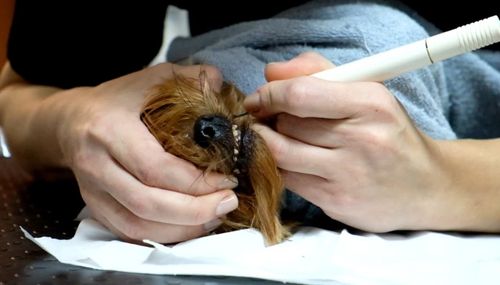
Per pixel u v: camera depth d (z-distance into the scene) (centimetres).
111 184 75
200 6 134
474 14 118
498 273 70
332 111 72
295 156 75
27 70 128
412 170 75
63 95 101
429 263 72
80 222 86
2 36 171
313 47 95
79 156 78
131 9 129
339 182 75
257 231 79
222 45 102
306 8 107
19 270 72
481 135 115
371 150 73
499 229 85
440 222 82
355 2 104
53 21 127
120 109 79
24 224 93
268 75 81
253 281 69
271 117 78
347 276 67
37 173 118
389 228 81
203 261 72
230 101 81
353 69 74
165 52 129
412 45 71
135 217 76
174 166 73
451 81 113
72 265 73
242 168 78
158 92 81
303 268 69
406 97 91
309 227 87
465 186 80
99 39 128
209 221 76
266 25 99
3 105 126
